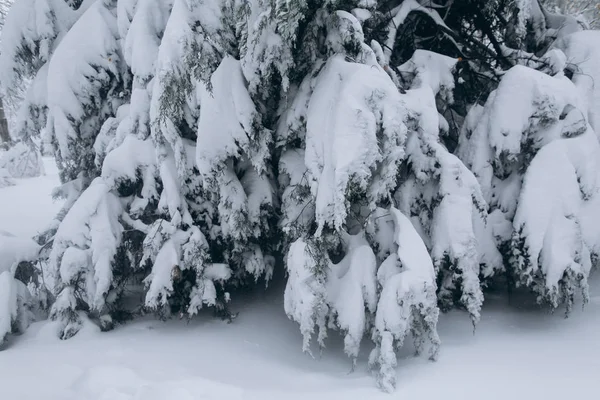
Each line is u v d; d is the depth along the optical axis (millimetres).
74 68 4848
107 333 4230
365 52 3715
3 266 4574
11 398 3062
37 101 5332
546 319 4051
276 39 3598
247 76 3770
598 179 3789
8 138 18109
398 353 3695
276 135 4082
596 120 4250
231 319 4445
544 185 3707
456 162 3689
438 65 4574
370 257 3521
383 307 3221
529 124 3967
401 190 3961
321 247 3557
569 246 3559
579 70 4566
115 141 4523
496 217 4023
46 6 5281
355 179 3246
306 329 3311
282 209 4066
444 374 3176
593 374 3033
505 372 3152
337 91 3580
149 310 4445
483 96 5555
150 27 4359
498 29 5867
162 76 3523
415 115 3855
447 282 3932
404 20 5316
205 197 4262
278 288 5207
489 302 4602
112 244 4117
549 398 2809
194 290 4102
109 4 5238
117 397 2912
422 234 3875
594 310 4094
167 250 3955
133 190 4590
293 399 2947
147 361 3586
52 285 4629
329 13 3758
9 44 5266
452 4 5617
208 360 3621
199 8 3805
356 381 3217
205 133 3754
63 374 3373
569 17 5516
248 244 4355
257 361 3639
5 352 3820
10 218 10875
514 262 3787
